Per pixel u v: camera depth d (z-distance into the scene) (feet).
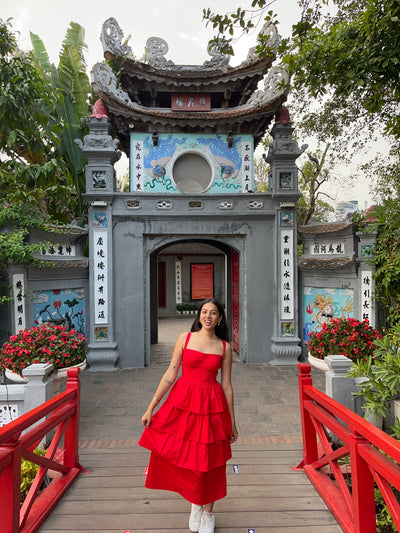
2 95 19.01
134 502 8.99
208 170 25.63
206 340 7.64
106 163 22.66
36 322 19.79
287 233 23.54
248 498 9.16
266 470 10.71
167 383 7.53
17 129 19.81
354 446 7.24
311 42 11.71
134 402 17.26
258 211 23.56
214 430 7.12
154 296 31.24
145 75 23.93
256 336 23.76
